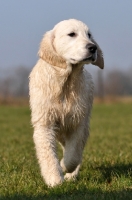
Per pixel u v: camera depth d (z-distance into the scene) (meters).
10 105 41.38
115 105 39.22
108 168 6.56
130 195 4.54
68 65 5.45
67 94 5.57
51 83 5.49
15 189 5.04
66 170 5.64
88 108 5.90
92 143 11.38
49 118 5.55
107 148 9.91
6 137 13.77
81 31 5.60
